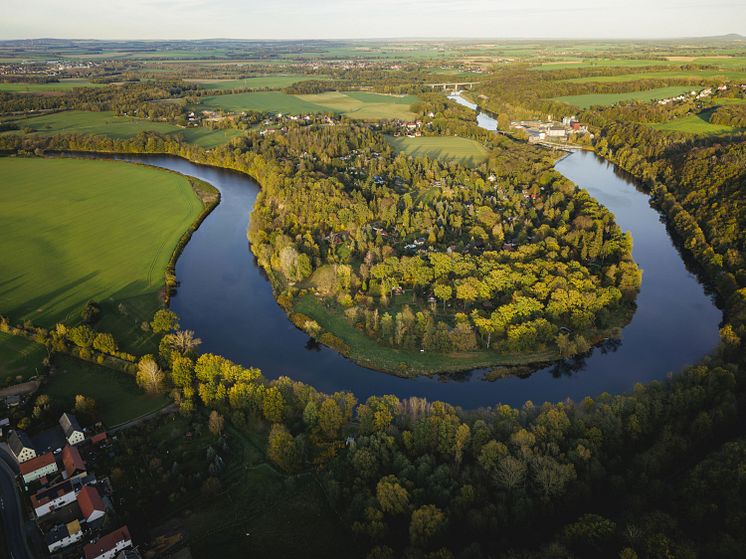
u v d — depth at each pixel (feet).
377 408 400.47
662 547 267.59
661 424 375.66
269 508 348.18
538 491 326.24
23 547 313.73
